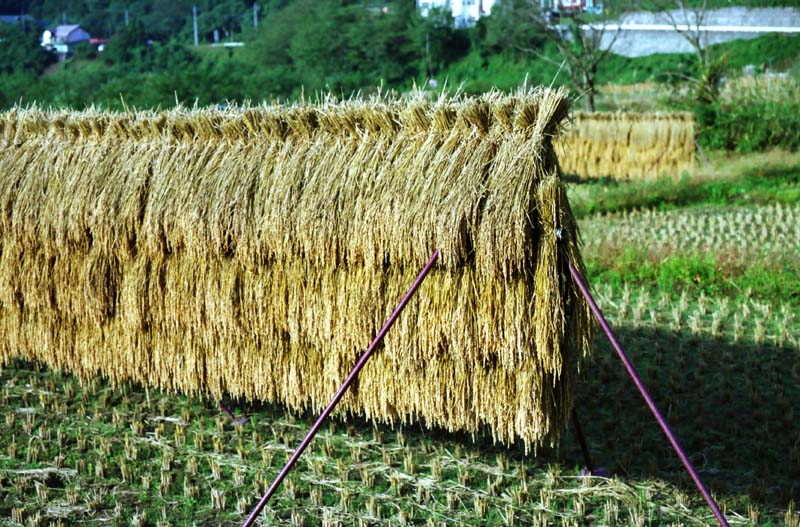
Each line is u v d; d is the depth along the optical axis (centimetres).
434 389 692
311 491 691
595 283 1292
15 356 948
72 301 862
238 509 676
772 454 736
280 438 804
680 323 1085
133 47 6391
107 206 823
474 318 658
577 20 4038
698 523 638
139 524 654
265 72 4862
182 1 8538
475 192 645
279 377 776
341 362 736
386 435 803
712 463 727
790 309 1130
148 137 835
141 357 838
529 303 639
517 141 645
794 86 2767
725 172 2328
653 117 2573
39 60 6525
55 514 672
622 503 670
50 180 878
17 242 891
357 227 695
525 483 700
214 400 898
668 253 1380
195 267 789
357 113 723
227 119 789
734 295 1206
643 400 854
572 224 639
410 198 672
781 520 641
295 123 750
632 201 2005
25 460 767
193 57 6569
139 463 759
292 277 743
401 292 691
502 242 628
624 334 1049
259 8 8406
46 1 9231
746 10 4869
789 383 882
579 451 760
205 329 794
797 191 2016
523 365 648
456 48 5584
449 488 700
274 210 734
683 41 5047
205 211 770
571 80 4322
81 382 903
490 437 791
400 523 652
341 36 5253
